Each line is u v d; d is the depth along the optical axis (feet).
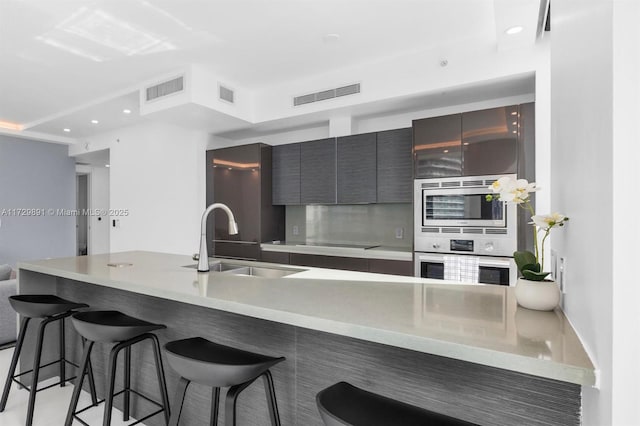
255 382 5.55
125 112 15.90
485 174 9.77
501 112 9.61
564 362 2.76
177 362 4.35
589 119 2.90
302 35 9.69
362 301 4.65
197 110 12.30
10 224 20.22
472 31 9.53
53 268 7.48
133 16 8.72
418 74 10.65
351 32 9.55
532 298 4.18
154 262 8.37
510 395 3.65
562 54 4.07
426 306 4.40
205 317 6.17
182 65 11.51
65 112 16.37
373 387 4.49
